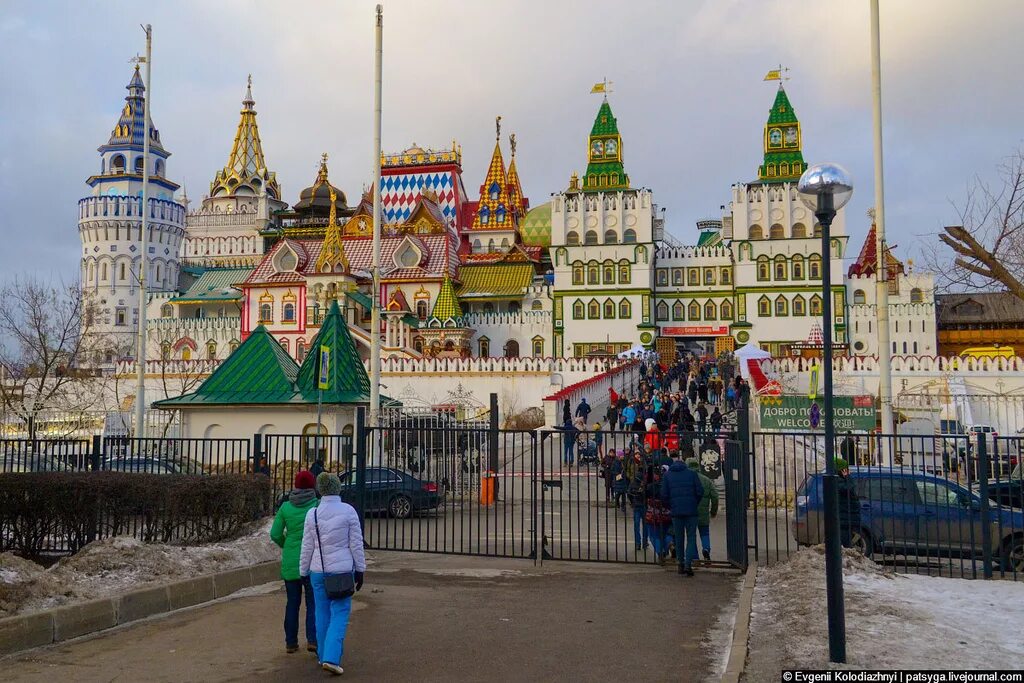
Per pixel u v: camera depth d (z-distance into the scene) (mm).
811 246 86000
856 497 17422
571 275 89688
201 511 19000
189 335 97250
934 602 13500
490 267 97750
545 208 112875
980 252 19859
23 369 52375
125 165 123250
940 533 17453
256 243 122188
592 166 91625
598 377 57625
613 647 11711
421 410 57906
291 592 11492
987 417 54656
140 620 13531
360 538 10734
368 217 105875
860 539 17516
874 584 14617
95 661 11156
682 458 19406
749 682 9547
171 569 15484
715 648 11656
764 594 14594
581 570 18016
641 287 88312
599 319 88812
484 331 91312
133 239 116312
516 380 66938
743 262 87062
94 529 18891
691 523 17391
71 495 18875
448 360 68250
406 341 87125
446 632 12594
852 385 63000
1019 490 17734
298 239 111375
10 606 12312
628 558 19844
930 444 35625
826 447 10594
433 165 115438
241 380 38844
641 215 89062
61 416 52031
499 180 116500
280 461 36688
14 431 46719
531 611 13992
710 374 65062
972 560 16125
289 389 38250
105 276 115500
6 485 18859
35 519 18953
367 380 41281
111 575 14750
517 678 10266
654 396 44812
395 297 91688
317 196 119375
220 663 11016
